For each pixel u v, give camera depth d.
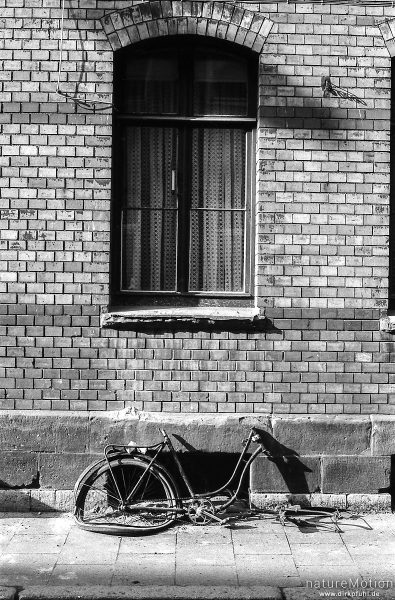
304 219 6.93
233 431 6.82
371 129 6.97
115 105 7.10
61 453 6.82
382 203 6.96
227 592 5.31
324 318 6.93
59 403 6.88
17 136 6.88
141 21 6.88
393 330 6.91
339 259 6.94
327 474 6.85
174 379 6.89
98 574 5.61
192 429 6.81
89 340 6.89
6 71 6.89
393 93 7.25
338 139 6.95
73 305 6.89
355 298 6.94
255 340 6.91
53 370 6.88
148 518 6.51
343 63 6.97
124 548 6.07
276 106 6.94
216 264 7.27
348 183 6.95
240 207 7.27
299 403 6.92
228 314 6.89
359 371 6.94
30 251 6.88
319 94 6.96
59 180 6.89
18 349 6.88
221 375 6.90
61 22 6.89
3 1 6.89
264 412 6.91
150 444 6.82
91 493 6.78
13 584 5.44
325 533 6.39
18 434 6.82
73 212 6.89
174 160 7.26
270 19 6.93
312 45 6.95
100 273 6.89
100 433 6.82
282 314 6.92
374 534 6.38
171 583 5.48
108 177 6.90
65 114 6.89
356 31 6.97
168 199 7.26
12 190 6.87
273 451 6.84
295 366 6.91
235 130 7.26
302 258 6.93
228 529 6.46
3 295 6.88
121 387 6.89
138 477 6.78
